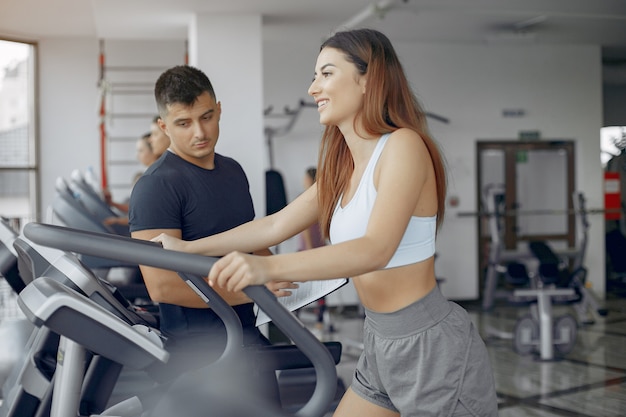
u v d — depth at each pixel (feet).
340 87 5.23
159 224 6.70
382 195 4.76
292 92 27.09
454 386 5.22
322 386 4.78
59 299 4.26
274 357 6.05
